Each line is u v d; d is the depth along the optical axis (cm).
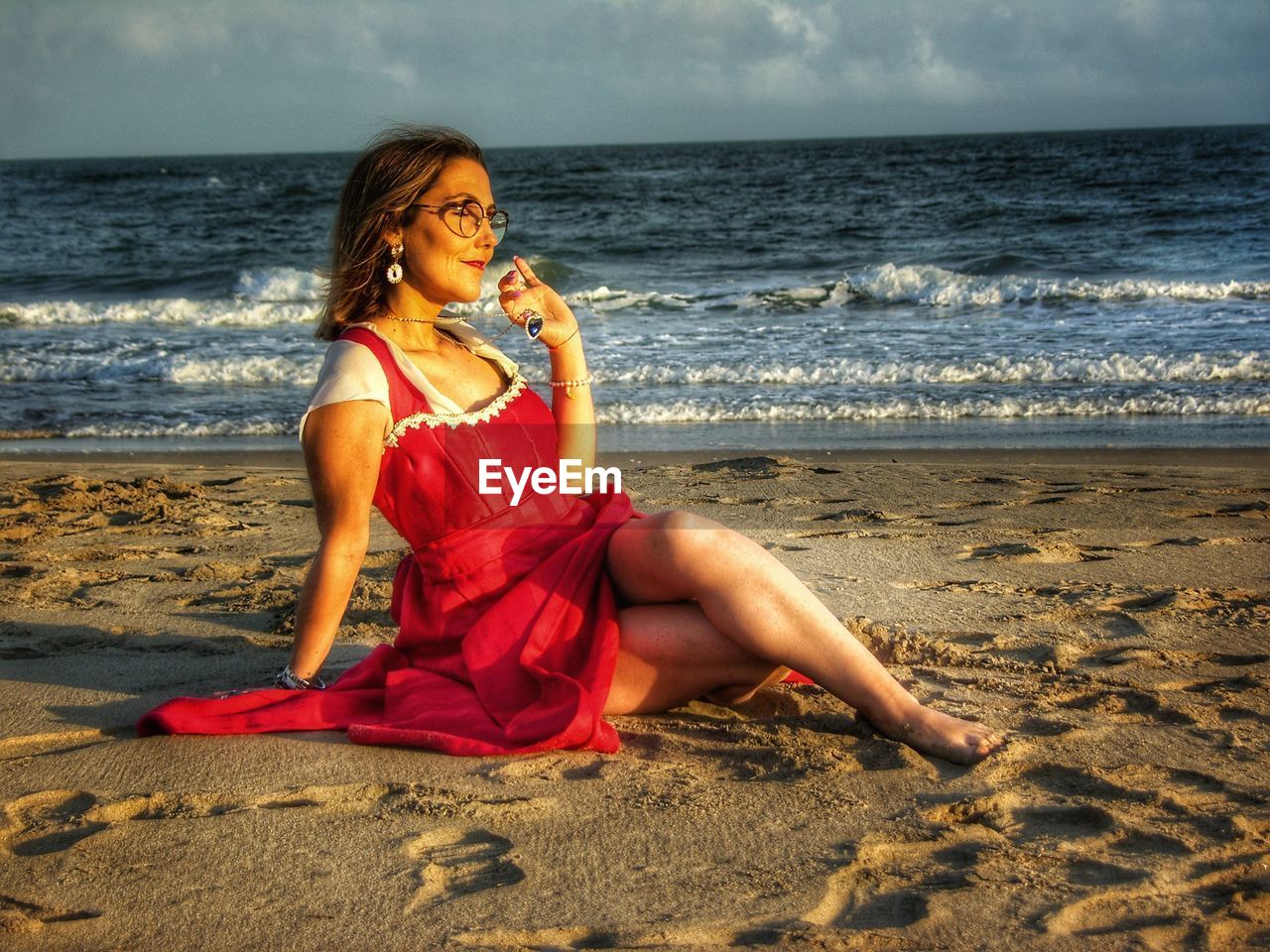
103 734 299
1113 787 256
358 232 282
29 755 284
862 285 1622
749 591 277
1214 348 1136
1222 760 272
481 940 198
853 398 999
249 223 3594
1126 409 940
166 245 2991
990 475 663
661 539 279
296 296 2048
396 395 277
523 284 311
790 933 198
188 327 1570
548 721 268
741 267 2347
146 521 567
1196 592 411
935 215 3136
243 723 294
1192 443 816
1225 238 2334
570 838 236
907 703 282
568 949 195
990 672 337
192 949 196
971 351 1173
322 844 235
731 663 290
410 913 207
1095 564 455
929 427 895
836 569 450
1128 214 2869
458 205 279
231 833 240
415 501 283
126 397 1084
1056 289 1545
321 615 298
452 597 290
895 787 259
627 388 1069
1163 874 219
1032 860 226
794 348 1232
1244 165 4603
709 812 247
